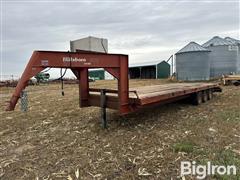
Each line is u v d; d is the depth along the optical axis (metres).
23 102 4.25
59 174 3.50
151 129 5.61
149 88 8.28
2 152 4.50
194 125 5.89
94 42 6.00
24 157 4.20
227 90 14.25
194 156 3.94
